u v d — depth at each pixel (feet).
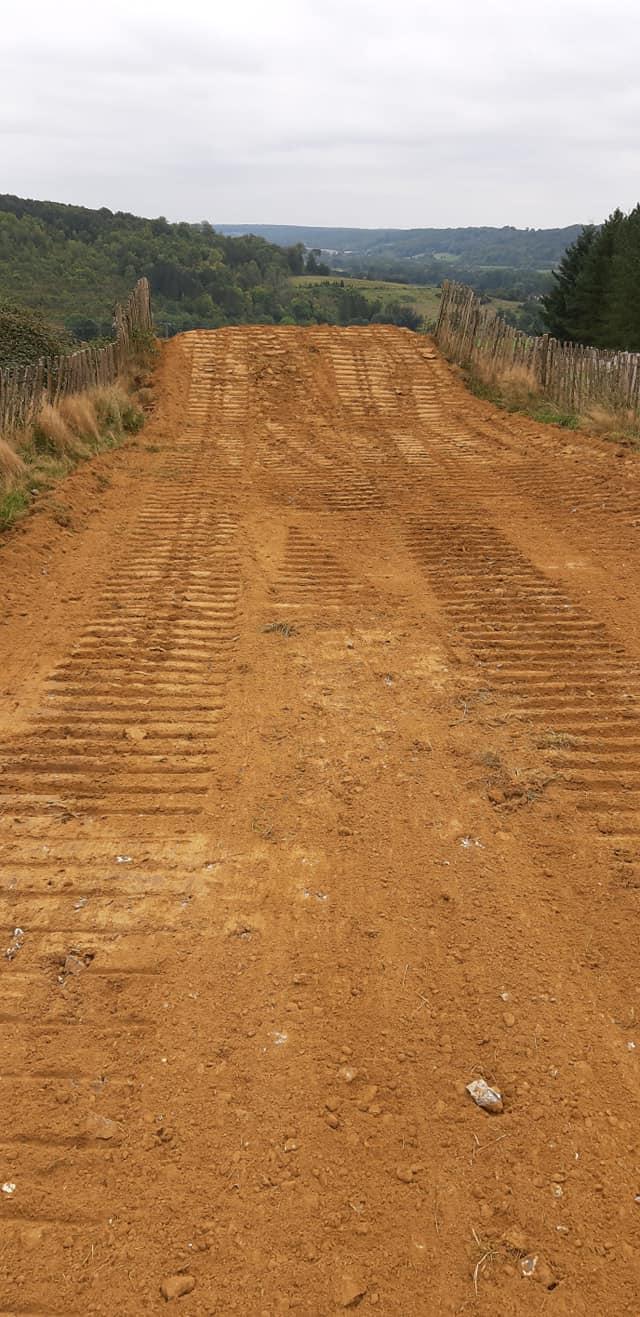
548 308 125.49
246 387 56.85
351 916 11.03
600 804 13.29
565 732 15.38
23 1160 7.89
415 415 52.65
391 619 20.99
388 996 9.80
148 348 59.67
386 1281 6.96
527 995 9.81
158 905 11.20
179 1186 7.67
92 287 144.97
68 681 17.30
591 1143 8.12
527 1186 7.72
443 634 19.98
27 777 13.89
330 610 21.58
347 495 33.71
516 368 56.13
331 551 26.53
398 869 11.88
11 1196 7.58
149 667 17.98
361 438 46.39
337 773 14.14
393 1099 8.55
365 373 61.05
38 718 15.74
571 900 11.29
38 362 36.78
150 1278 6.94
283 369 60.70
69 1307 6.73
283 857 12.12
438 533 28.30
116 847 12.30
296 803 13.33
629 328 98.22
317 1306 6.76
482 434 46.19
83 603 21.66
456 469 38.09
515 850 12.27
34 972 10.11
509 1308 6.79
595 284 110.93
